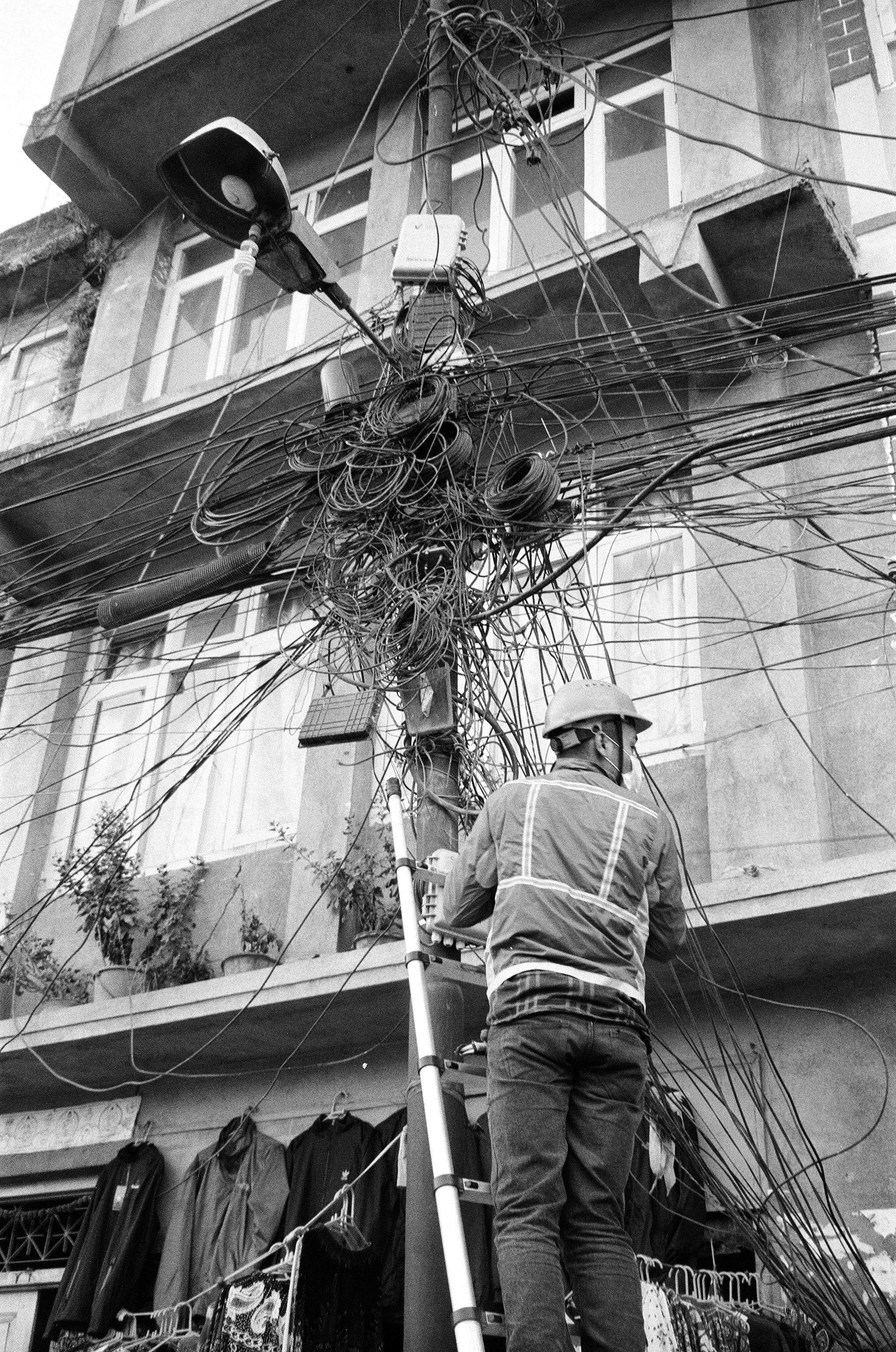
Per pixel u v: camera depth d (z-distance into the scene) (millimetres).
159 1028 8461
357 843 9156
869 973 7129
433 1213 4523
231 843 9969
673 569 8820
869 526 8039
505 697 7453
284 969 8070
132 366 11969
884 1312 6102
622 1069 3557
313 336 11484
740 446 6602
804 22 9828
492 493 5898
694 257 8258
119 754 10906
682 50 10094
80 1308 7984
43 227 13422
